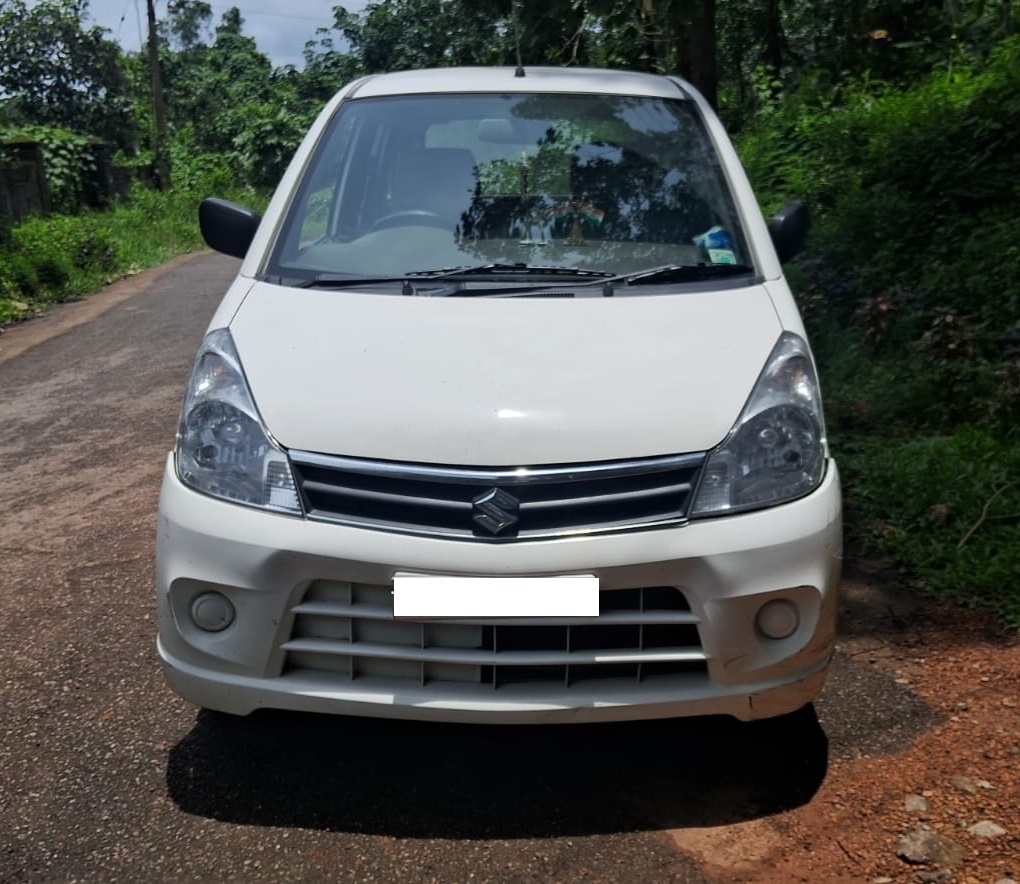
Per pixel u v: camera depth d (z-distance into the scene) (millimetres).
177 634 2686
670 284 3211
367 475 2582
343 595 2588
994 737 2953
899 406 5359
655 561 2508
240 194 29016
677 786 2811
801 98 11320
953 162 7062
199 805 2764
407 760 2941
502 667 2564
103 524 4793
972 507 4148
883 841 2564
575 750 2971
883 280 6535
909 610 3686
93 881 2496
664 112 3918
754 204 3566
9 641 3670
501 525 2506
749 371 2766
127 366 8500
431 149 3775
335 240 3504
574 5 7000
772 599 2574
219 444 2705
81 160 23984
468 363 2768
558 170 3688
